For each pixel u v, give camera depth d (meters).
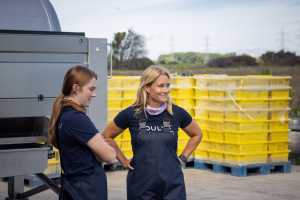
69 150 4.64
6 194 8.95
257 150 10.34
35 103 5.77
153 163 5.05
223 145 10.45
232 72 19.64
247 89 10.13
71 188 4.65
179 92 11.05
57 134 4.72
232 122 10.23
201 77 10.80
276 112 10.41
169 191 5.09
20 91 5.70
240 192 9.05
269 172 10.51
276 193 8.99
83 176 4.64
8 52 5.66
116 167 11.04
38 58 5.80
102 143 4.62
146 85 5.14
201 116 10.86
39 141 5.98
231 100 10.20
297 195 8.87
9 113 5.67
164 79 5.11
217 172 10.62
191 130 5.37
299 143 13.65
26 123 6.16
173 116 5.18
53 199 8.62
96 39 6.18
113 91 10.74
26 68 5.74
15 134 6.12
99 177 4.68
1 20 6.27
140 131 5.11
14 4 6.38
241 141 10.19
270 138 10.43
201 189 9.27
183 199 5.11
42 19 6.46
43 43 5.82
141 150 5.10
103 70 6.29
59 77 5.89
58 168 9.34
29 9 6.43
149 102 5.15
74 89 4.68
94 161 4.69
